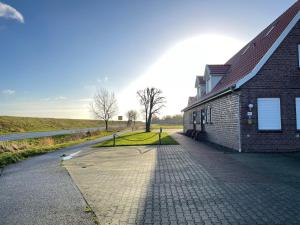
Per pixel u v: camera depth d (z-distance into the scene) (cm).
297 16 1454
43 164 1288
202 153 1445
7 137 3428
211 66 2238
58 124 7312
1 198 715
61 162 1319
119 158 1369
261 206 604
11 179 961
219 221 526
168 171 999
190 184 803
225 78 2062
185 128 3712
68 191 762
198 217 548
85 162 1284
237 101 1477
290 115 1451
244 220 528
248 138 1449
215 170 995
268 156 1304
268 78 1456
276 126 1449
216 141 1905
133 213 578
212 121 2020
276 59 1460
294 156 1296
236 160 1205
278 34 1523
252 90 1456
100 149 1839
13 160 1405
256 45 1850
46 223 536
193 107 2834
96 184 834
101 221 538
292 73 1459
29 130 5491
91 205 636
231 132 1577
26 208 628
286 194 688
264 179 846
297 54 1462
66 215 575
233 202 634
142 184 818
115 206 625
